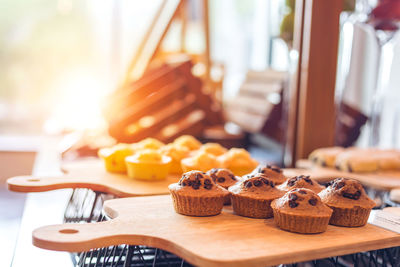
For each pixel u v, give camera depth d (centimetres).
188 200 114
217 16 405
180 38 345
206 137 275
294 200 107
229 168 158
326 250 98
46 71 365
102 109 248
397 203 154
